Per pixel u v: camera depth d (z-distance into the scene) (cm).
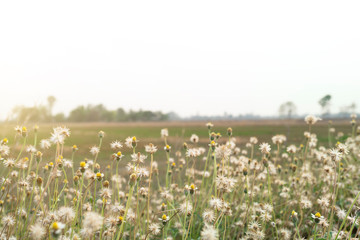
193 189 223
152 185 354
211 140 269
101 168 219
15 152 216
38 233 156
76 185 205
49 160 220
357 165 414
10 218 184
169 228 244
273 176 358
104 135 221
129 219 211
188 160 336
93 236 170
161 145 276
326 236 208
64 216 161
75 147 220
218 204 198
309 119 347
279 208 328
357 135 443
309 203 259
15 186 238
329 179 330
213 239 167
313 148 441
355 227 262
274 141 328
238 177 342
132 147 212
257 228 227
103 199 191
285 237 245
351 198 312
